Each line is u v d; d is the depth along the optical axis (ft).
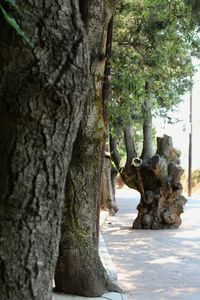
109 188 63.10
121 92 39.09
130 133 50.88
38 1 9.20
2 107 9.43
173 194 49.39
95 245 21.45
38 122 9.41
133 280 28.43
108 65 21.71
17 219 9.63
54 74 9.27
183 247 39.60
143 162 49.62
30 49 9.09
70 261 20.85
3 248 9.62
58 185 9.91
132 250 38.01
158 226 49.47
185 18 38.09
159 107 55.11
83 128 20.42
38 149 9.55
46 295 10.11
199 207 75.05
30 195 9.64
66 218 20.97
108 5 20.31
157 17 42.27
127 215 63.77
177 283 27.91
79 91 9.62
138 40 44.65
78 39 9.52
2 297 9.68
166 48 43.75
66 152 9.93
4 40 9.16
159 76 47.09
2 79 9.30
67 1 9.48
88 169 20.98
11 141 9.48
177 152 50.29
